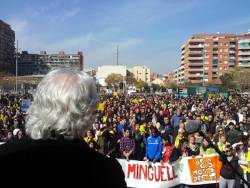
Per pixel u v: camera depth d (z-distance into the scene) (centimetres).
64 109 195
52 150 185
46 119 193
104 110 2527
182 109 2684
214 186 1242
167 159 1259
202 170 1236
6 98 4281
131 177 1250
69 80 200
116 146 1360
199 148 1259
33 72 18150
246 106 3612
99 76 17662
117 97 5103
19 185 179
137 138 1439
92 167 184
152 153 1288
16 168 181
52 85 198
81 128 197
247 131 1723
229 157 1123
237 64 18675
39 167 181
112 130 1489
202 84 15975
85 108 199
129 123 1927
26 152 184
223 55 18712
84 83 203
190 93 7675
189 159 1240
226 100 4878
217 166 1227
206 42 18888
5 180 179
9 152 185
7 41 17425
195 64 19075
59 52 18038
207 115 2102
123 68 17675
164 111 2280
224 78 12225
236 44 18650
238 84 11162
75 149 187
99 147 1291
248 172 1214
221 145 1254
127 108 3133
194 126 359
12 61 18175
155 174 1245
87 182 182
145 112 2559
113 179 186
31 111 198
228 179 1116
